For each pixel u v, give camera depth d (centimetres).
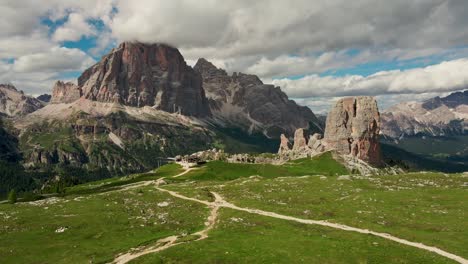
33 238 8456
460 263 6281
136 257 6856
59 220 9938
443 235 7794
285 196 12731
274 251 6788
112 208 11494
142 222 9719
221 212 10469
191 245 7225
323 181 15625
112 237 8512
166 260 6538
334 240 7506
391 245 7144
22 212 11225
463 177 15700
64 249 7700
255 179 18212
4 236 8588
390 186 14100
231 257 6525
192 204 11869
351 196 12231
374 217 9394
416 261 6331
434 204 10744
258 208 10850
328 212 10062
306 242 7350
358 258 6475
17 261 7069
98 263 6756
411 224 8688
